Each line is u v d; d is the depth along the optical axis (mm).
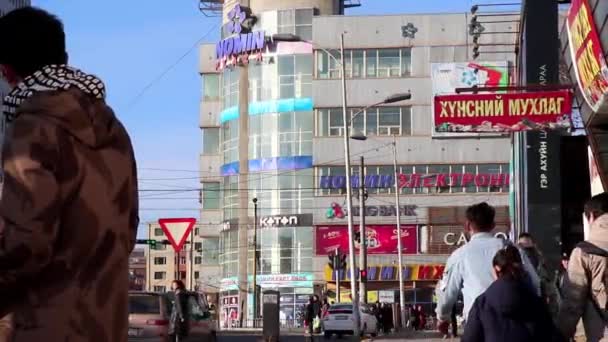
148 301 20766
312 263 70000
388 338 39969
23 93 3533
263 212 71750
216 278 78000
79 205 3439
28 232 3256
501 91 19953
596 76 18031
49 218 3311
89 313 3439
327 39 70938
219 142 78438
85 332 3424
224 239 74250
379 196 69688
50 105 3426
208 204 78625
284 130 71688
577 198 24578
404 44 70062
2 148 3414
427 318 65000
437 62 69312
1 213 3283
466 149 69312
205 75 79312
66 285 3402
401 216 69562
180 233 22094
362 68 70688
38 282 3383
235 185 73438
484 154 69250
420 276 68688
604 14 16641
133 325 20406
